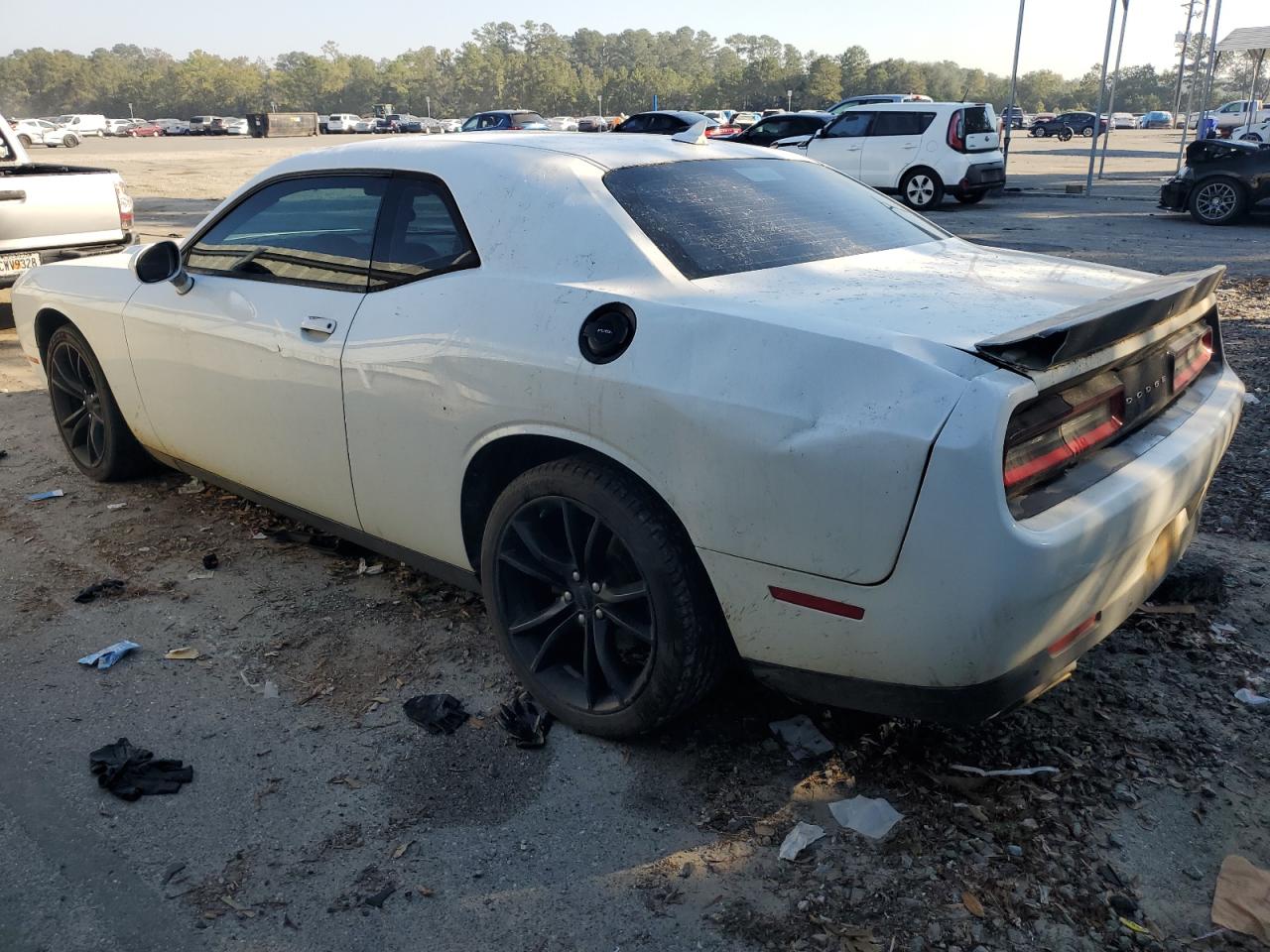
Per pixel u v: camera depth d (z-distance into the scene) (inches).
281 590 148.3
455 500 118.7
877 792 101.9
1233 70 3922.2
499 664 127.9
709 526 93.7
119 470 188.2
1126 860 92.5
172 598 146.3
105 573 154.6
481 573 119.1
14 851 96.3
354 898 90.0
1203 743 109.3
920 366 83.3
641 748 110.4
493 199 116.6
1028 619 83.7
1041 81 7647.6
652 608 101.0
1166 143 1923.0
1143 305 88.7
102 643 134.3
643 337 97.4
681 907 88.1
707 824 98.3
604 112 7106.3
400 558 135.9
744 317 93.3
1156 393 104.7
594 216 110.6
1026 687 89.2
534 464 116.4
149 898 90.3
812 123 786.2
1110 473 92.7
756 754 108.7
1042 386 83.8
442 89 7436.0
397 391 119.4
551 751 110.4
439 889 91.0
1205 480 106.8
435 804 102.1
